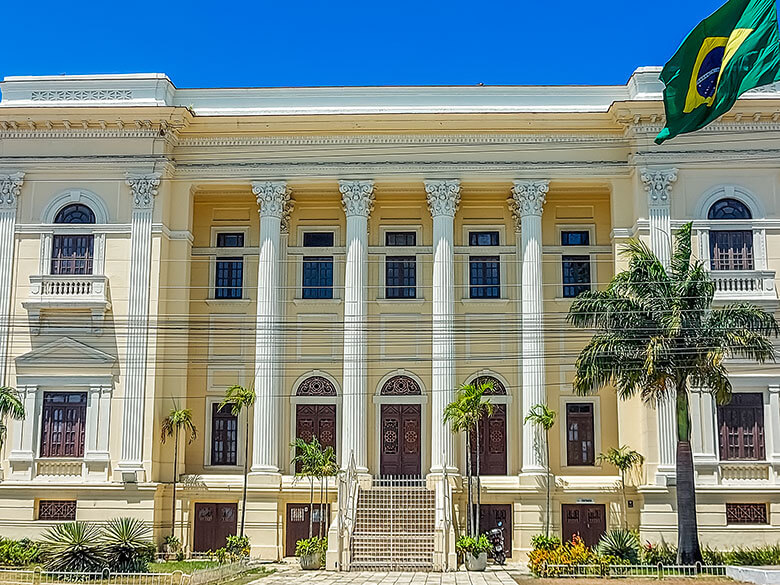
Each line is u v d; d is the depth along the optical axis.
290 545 37.91
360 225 39.66
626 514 37.22
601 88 40.47
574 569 31.28
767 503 36.66
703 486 36.69
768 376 37.53
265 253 39.56
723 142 38.66
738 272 37.72
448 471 37.78
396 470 40.19
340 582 29.95
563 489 37.47
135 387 37.97
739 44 23.61
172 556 36.78
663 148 38.69
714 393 32.28
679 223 38.25
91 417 37.91
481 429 40.34
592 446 39.91
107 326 38.53
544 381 38.84
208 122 39.75
